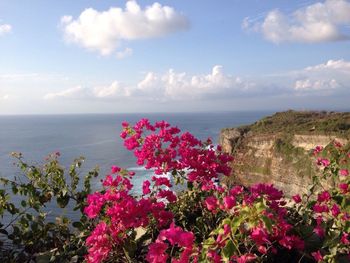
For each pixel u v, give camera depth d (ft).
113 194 15.14
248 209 10.98
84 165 253.44
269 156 241.96
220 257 11.30
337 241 13.57
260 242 11.98
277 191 15.99
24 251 20.80
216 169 20.16
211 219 17.35
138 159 20.36
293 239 13.82
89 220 20.20
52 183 22.43
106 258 14.93
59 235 21.06
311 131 229.25
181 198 20.22
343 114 291.79
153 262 11.95
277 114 345.51
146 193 18.53
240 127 301.43
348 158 21.97
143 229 17.07
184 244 11.71
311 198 20.33
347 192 16.62
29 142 473.26
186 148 20.36
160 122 21.07
